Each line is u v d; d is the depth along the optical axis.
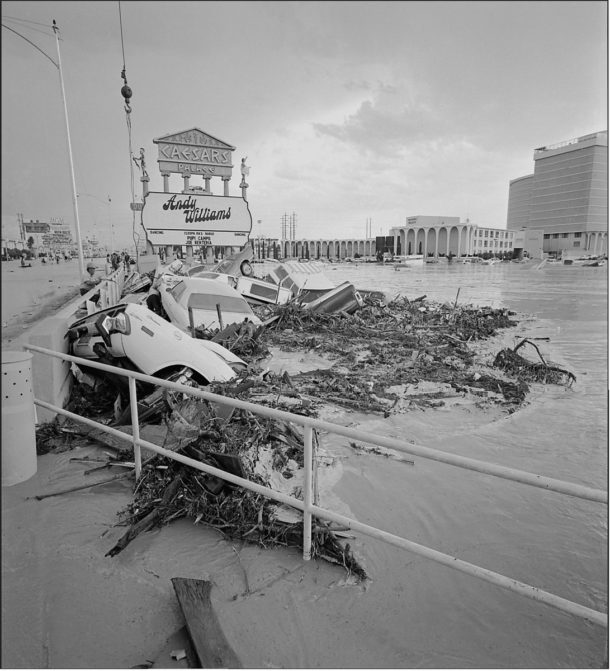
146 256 21.78
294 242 188.25
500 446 5.85
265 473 4.25
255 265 70.88
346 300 16.50
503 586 2.54
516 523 4.19
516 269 73.06
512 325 16.11
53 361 5.68
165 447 4.32
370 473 5.01
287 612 2.98
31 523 3.52
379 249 173.62
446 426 6.49
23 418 3.37
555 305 22.69
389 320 15.96
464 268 80.94
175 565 3.38
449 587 3.33
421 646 2.80
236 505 3.80
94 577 3.20
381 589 3.25
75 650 2.59
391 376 8.96
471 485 4.84
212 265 23.02
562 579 3.47
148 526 3.75
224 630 2.80
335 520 3.13
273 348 11.70
